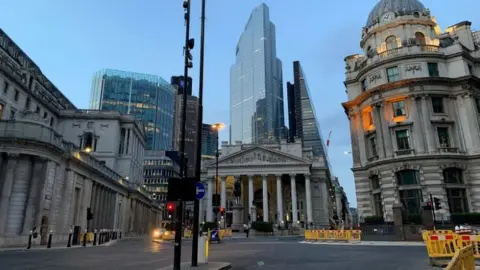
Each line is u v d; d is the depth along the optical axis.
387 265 14.64
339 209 176.88
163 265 15.26
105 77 188.12
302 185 101.00
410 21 51.31
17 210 33.28
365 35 55.75
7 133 34.19
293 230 72.56
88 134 75.62
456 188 42.81
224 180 92.06
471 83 46.09
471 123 44.66
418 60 47.88
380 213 46.97
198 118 15.72
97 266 14.84
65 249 27.48
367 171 49.28
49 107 68.81
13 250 25.52
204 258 15.27
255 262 16.66
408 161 44.25
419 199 42.88
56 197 38.16
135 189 74.00
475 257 14.11
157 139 195.12
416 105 46.09
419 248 24.91
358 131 51.81
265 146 100.44
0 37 58.94
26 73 59.94
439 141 45.22
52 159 36.97
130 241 49.31
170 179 12.81
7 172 33.25
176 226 12.65
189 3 15.36
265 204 88.94
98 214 53.50
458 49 47.78
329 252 22.69
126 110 187.12
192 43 15.00
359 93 54.00
